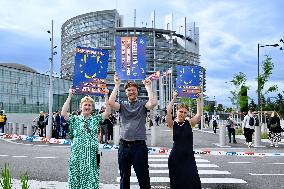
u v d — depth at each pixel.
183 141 5.86
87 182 4.99
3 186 4.18
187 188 5.72
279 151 16.55
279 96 65.81
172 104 5.99
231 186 8.09
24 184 4.33
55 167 10.80
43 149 16.91
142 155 5.39
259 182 8.58
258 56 36.19
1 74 47.66
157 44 144.38
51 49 29.73
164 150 11.06
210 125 59.50
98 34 142.25
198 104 6.08
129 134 5.41
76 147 5.06
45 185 7.78
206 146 19.33
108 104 5.40
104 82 11.58
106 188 7.62
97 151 5.14
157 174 9.92
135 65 10.31
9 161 12.25
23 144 19.92
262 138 26.80
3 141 22.00
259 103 37.25
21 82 51.62
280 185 8.19
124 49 10.31
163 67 142.62
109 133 21.38
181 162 5.80
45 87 57.41
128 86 5.53
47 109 46.31
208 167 11.28
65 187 7.57
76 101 40.44
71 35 149.62
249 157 14.21
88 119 5.20
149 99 5.48
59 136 24.00
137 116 5.46
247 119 18.80
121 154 5.47
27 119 40.16
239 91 47.84
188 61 154.88
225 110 97.69
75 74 11.38
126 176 5.50
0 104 37.69
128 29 140.25
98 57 11.55
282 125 41.41
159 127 51.94
